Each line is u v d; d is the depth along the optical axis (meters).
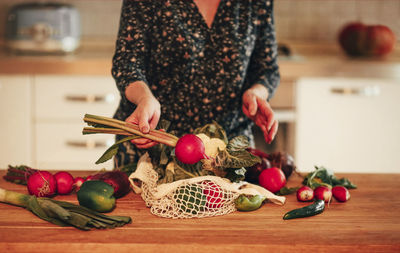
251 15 1.42
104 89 2.43
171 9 1.37
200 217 1.02
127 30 1.36
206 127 1.17
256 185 1.15
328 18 3.01
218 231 0.95
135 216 1.02
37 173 1.12
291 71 2.44
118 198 1.13
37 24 2.51
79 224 0.94
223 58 1.42
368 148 2.53
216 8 1.40
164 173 1.12
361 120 2.50
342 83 2.47
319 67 2.44
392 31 3.02
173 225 0.97
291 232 0.95
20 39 2.52
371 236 0.94
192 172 1.08
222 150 1.08
